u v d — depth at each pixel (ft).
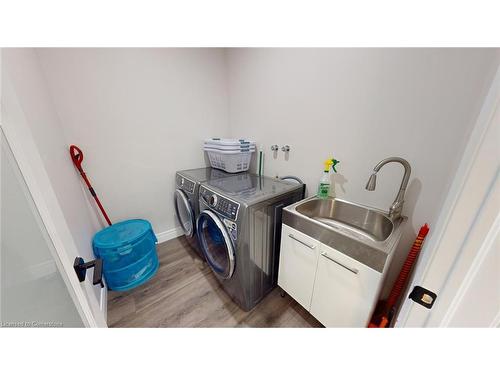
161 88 6.11
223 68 7.25
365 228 4.32
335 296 3.56
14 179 1.38
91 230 5.52
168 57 6.01
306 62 4.67
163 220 7.44
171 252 7.01
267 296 5.14
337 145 4.53
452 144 2.99
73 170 4.93
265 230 4.43
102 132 5.43
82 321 2.05
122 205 6.30
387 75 3.47
